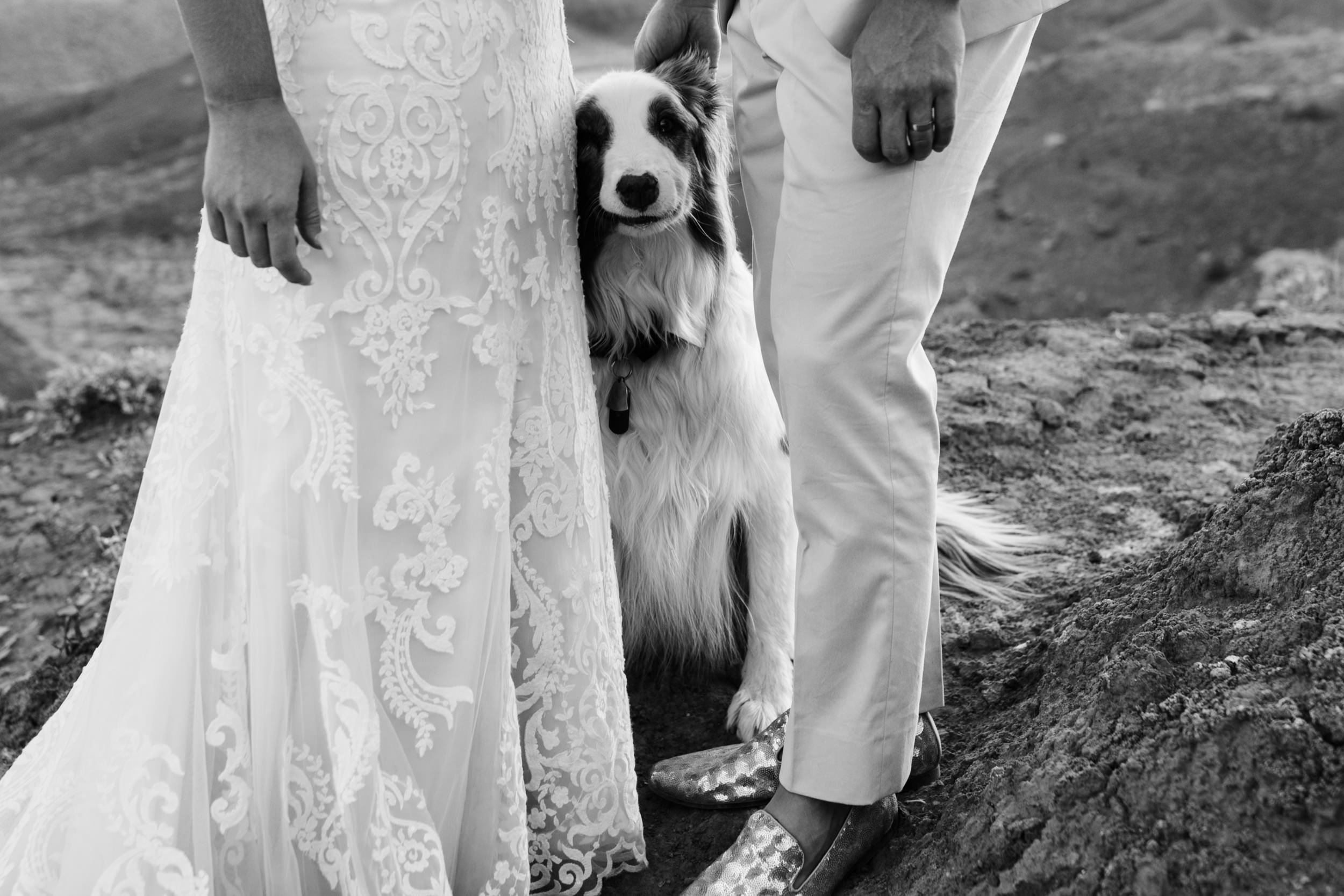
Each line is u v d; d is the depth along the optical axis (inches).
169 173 953.5
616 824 89.3
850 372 73.3
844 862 80.7
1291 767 65.9
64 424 195.5
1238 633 77.9
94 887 72.9
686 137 110.7
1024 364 178.7
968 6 71.2
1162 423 162.1
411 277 74.1
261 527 74.5
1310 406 164.2
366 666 74.7
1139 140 703.7
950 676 106.8
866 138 68.9
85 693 79.7
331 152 71.6
